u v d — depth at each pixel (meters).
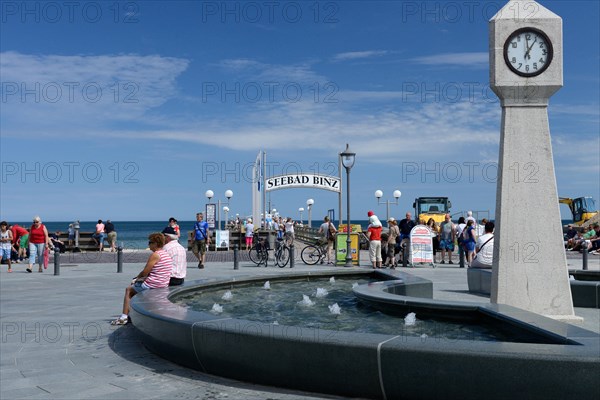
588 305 10.50
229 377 5.90
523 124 8.93
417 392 4.78
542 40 8.91
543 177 8.88
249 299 10.38
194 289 10.46
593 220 42.47
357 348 5.00
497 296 8.88
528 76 8.87
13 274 19.38
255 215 36.75
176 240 10.35
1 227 20.39
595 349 4.55
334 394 5.23
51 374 6.29
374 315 8.48
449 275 17.95
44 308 11.30
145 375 6.14
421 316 7.96
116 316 10.28
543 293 8.78
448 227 23.92
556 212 8.84
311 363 5.24
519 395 4.45
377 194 35.72
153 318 6.66
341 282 12.86
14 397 5.47
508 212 8.91
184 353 6.23
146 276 9.67
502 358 4.49
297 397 5.24
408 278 11.17
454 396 4.64
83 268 22.06
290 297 10.64
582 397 4.32
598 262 23.45
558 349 4.56
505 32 8.91
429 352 4.71
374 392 4.98
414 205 40.12
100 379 6.04
